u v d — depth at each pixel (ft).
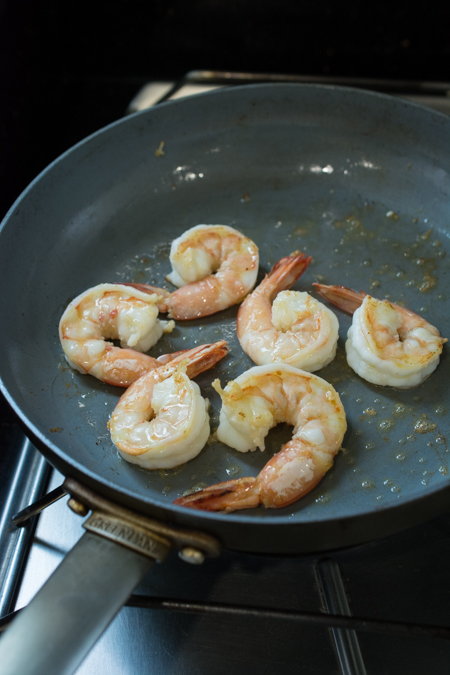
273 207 1.83
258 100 1.84
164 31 2.23
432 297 1.66
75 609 1.18
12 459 1.60
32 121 2.09
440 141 1.76
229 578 1.40
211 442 1.49
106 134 1.78
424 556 1.41
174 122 1.84
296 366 1.53
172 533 1.23
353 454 1.47
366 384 1.55
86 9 2.19
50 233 1.72
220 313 1.67
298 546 1.28
